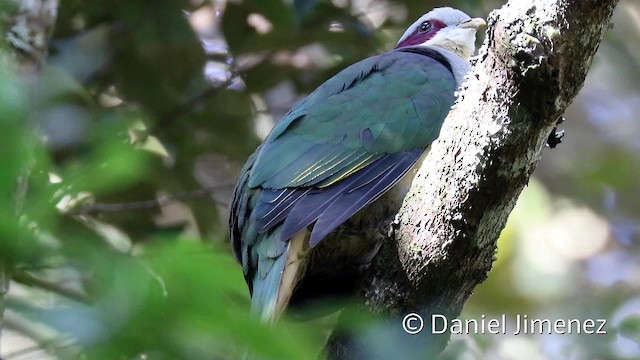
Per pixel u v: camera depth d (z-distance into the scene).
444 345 6.78
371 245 8.06
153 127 10.39
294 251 7.61
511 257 15.27
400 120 8.47
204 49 10.91
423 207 6.54
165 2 10.68
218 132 10.94
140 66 10.94
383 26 11.68
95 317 3.04
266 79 11.12
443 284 6.61
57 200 3.55
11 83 2.87
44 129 7.55
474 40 11.30
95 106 9.17
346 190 8.01
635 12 17.72
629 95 19.12
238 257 8.51
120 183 3.40
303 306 8.23
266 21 10.86
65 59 10.52
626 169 19.00
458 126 6.38
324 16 10.92
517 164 6.16
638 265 18.11
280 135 8.50
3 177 2.83
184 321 3.01
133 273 3.06
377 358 4.04
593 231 18.42
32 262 3.24
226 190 11.54
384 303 6.69
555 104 5.93
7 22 6.85
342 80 8.91
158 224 10.38
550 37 5.70
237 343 3.04
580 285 17.12
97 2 10.71
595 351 10.73
